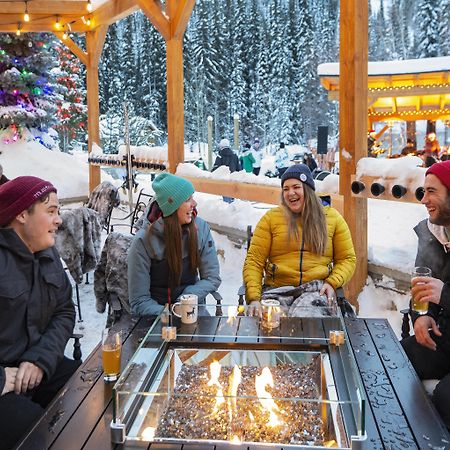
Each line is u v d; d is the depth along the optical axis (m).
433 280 2.10
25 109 10.45
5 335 1.96
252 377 1.79
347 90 3.78
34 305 2.02
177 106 6.65
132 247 2.64
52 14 8.67
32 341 2.02
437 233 2.28
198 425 1.46
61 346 2.07
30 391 2.03
